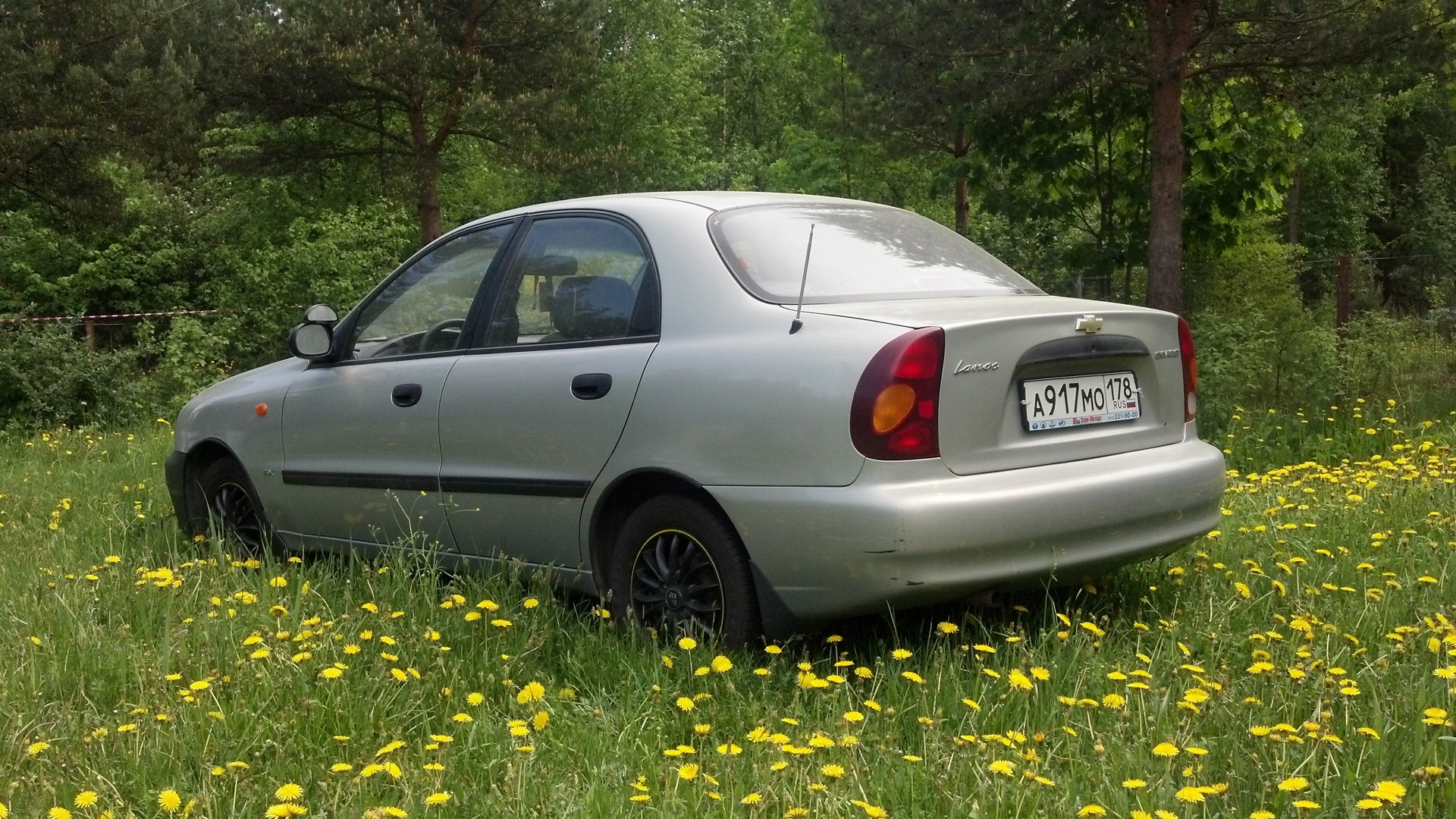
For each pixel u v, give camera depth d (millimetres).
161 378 15672
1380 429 9602
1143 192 13133
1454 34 11148
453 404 4875
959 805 2803
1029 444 3891
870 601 3635
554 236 4832
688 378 4059
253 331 21250
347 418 5340
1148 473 4113
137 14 19672
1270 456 9430
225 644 3949
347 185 27297
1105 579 4734
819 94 26234
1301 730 3109
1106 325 4117
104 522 6504
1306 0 11062
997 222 15727
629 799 2936
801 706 3496
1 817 2838
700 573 4090
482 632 4133
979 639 4055
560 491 4461
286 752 3225
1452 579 4641
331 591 4766
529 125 23562
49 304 23109
